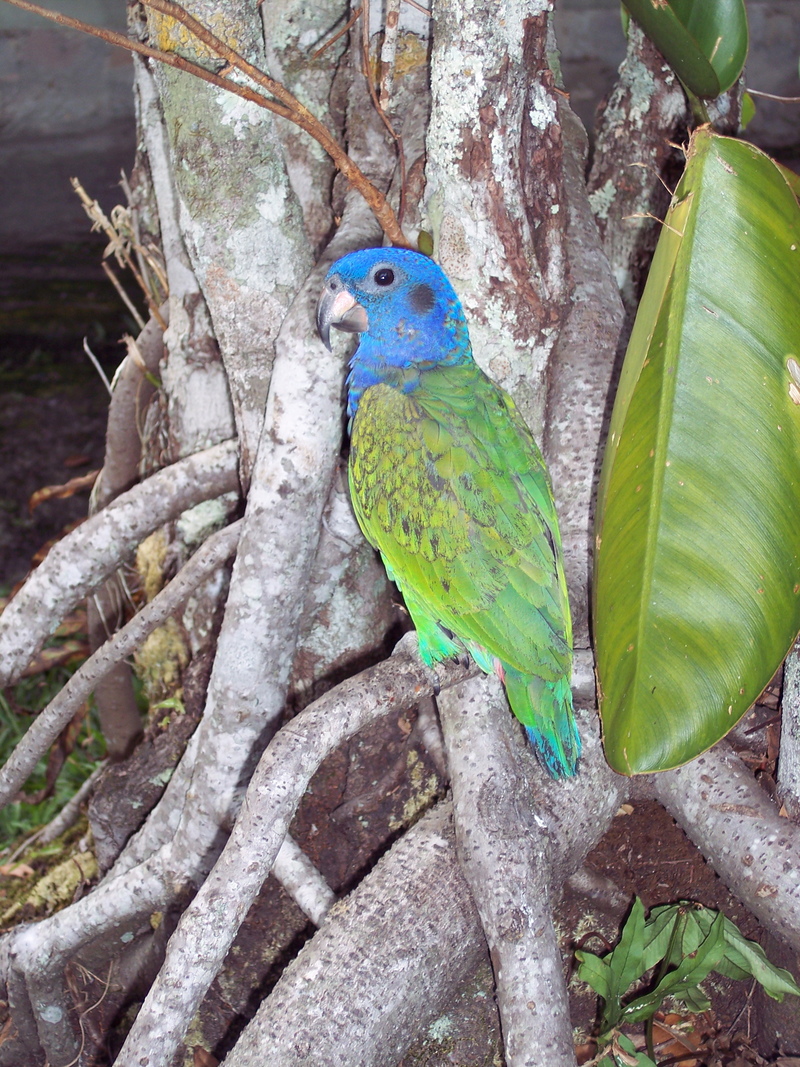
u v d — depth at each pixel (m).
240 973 0.96
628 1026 0.97
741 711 0.77
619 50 3.74
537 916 0.81
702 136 0.78
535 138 0.85
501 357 0.87
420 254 0.85
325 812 0.95
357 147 0.95
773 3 3.52
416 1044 0.94
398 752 0.94
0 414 2.29
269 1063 0.78
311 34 0.96
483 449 0.85
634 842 0.94
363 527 0.88
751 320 0.77
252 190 0.88
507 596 0.83
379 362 0.88
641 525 0.77
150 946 0.96
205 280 0.91
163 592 0.95
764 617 0.77
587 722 0.89
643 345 0.79
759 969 0.89
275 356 0.90
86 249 3.04
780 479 0.77
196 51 0.85
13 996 0.95
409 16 0.92
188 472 0.96
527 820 0.83
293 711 0.96
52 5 3.88
